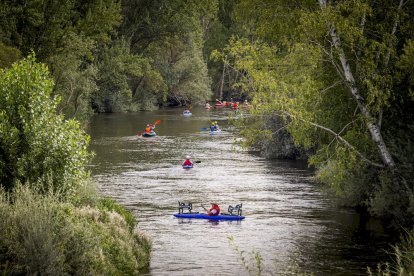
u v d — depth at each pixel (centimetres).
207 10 15650
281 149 7619
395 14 4219
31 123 3447
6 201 2919
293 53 4300
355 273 3319
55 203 3000
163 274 3238
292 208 4866
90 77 11481
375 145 4475
